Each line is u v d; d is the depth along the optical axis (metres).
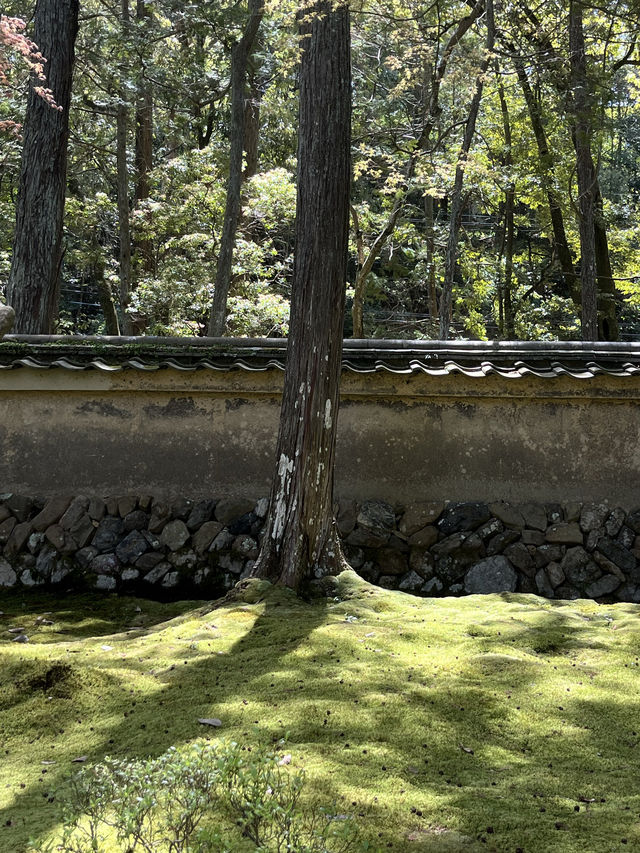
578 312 18.06
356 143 15.38
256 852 2.33
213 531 6.77
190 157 18.14
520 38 14.46
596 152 15.67
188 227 17.88
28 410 7.12
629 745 3.45
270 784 2.49
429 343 6.95
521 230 21.27
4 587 6.77
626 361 6.77
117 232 19.62
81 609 6.20
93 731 3.63
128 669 4.32
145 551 6.77
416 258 19.50
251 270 17.06
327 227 5.86
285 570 5.72
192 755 2.47
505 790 3.03
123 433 7.05
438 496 6.85
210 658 4.46
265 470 6.96
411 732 3.49
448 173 13.42
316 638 4.68
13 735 3.64
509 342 6.95
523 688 4.02
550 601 5.80
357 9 10.23
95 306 24.00
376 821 2.74
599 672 4.25
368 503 6.79
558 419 6.88
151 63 16.17
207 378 6.91
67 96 9.69
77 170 18.84
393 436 6.92
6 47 6.43
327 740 3.40
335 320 5.88
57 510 6.95
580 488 6.81
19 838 2.67
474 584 6.47
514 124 17.41
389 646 4.62
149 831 2.64
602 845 2.63
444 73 13.44
